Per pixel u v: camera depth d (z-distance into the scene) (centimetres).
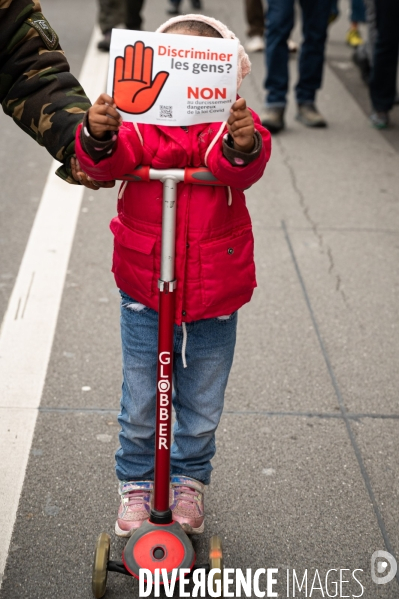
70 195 544
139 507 261
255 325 398
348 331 398
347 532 275
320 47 680
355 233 505
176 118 200
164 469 231
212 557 237
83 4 1134
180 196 216
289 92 797
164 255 214
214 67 196
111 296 420
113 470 297
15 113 246
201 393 245
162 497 235
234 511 281
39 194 543
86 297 416
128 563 234
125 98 198
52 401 333
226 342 240
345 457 310
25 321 390
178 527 238
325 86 816
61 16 1045
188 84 197
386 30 664
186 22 216
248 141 195
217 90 198
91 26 988
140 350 240
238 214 227
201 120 201
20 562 254
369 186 580
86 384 346
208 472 268
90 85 730
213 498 287
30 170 585
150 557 232
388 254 480
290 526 276
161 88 198
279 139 668
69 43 893
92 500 282
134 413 247
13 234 481
